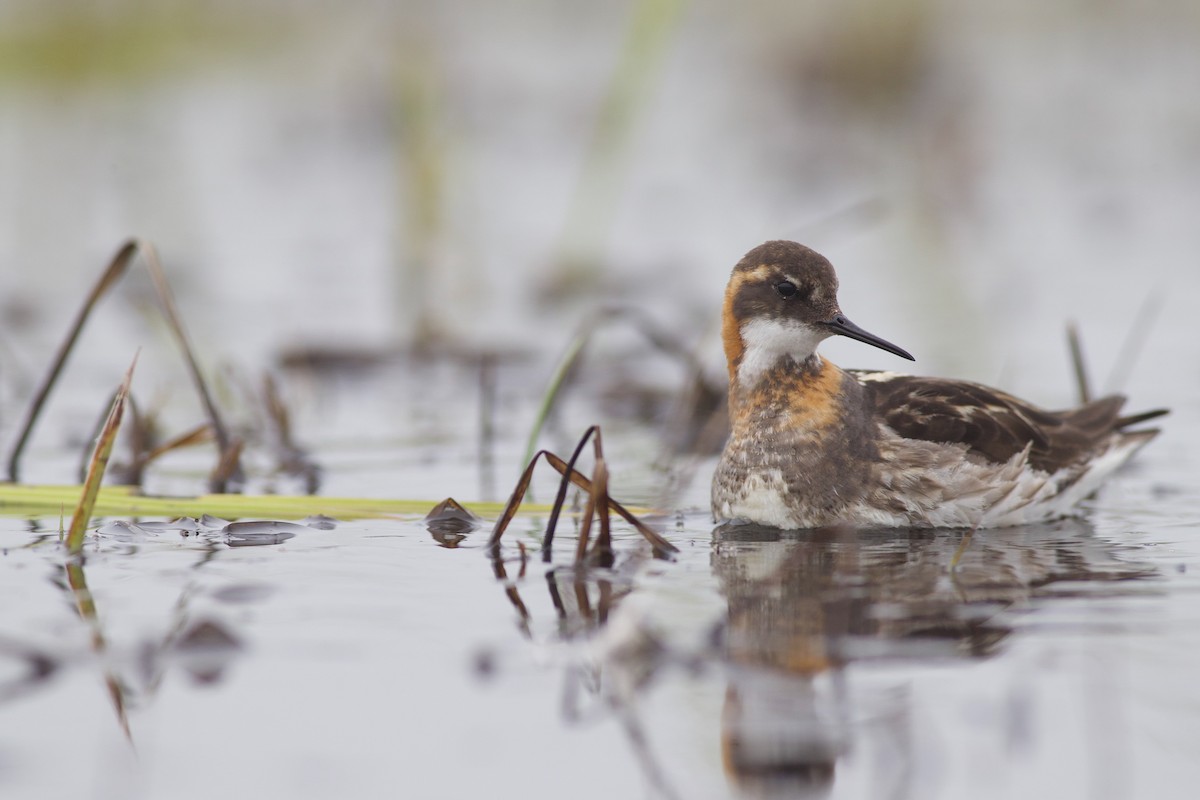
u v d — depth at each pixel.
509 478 11.12
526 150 26.64
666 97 31.80
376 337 16.03
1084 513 10.23
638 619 6.99
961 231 21.25
